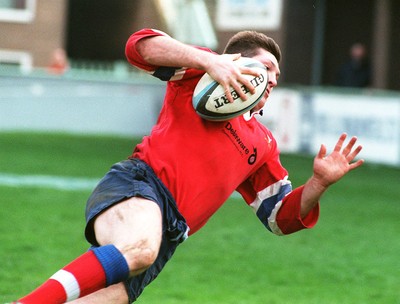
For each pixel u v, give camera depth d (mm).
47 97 85312
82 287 15781
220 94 16844
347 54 100625
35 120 85188
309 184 18141
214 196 17750
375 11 94312
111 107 86500
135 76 89750
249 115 18031
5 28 108125
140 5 118875
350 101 68688
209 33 119188
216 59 16734
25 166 54594
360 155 68375
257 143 18109
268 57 17984
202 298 25766
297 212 18344
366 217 42719
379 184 56656
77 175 51906
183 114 17469
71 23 119500
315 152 70812
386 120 66812
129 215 16328
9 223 35719
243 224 39000
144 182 16984
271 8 103250
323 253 33469
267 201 18844
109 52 119562
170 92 17688
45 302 15586
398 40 93625
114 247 15977
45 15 109250
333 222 40781
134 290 16969
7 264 28578
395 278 29703
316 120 70750
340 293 27203
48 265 28875
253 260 31594
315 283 28469
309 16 102062
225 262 31047
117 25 119188
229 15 107500
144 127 86750
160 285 27234
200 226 18125
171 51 16859
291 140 72438
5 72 84250
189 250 32844
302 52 102125
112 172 17234
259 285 27875
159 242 16281
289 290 27344
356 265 31531
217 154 17516
